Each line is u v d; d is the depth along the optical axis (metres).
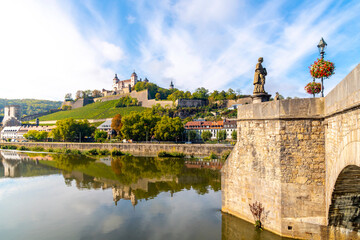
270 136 16.09
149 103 197.00
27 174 48.19
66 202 30.44
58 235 21.33
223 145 81.00
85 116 189.50
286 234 14.95
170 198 30.83
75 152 91.25
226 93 193.88
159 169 52.41
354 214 13.46
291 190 14.98
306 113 14.79
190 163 61.62
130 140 117.06
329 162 13.38
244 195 18.30
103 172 49.53
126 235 20.83
